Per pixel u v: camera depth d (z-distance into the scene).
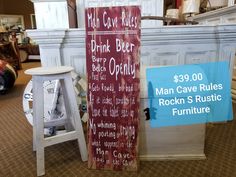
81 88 1.97
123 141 1.50
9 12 8.60
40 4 2.18
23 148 1.87
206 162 1.59
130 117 1.47
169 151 1.64
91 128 1.52
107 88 1.46
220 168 1.52
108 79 1.45
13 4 8.62
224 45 2.01
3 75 3.59
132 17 1.35
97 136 1.52
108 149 1.52
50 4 2.18
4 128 2.28
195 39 1.99
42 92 1.46
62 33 1.91
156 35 1.94
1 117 2.60
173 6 4.20
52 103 1.88
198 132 1.60
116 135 1.50
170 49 2.03
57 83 1.85
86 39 1.41
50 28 2.07
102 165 1.54
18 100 3.32
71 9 2.55
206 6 3.58
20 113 2.74
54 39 1.94
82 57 2.05
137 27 1.36
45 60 2.03
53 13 2.21
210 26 1.89
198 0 2.96
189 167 1.54
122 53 1.41
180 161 1.61
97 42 1.41
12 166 1.61
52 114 1.88
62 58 2.06
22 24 8.90
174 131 1.60
